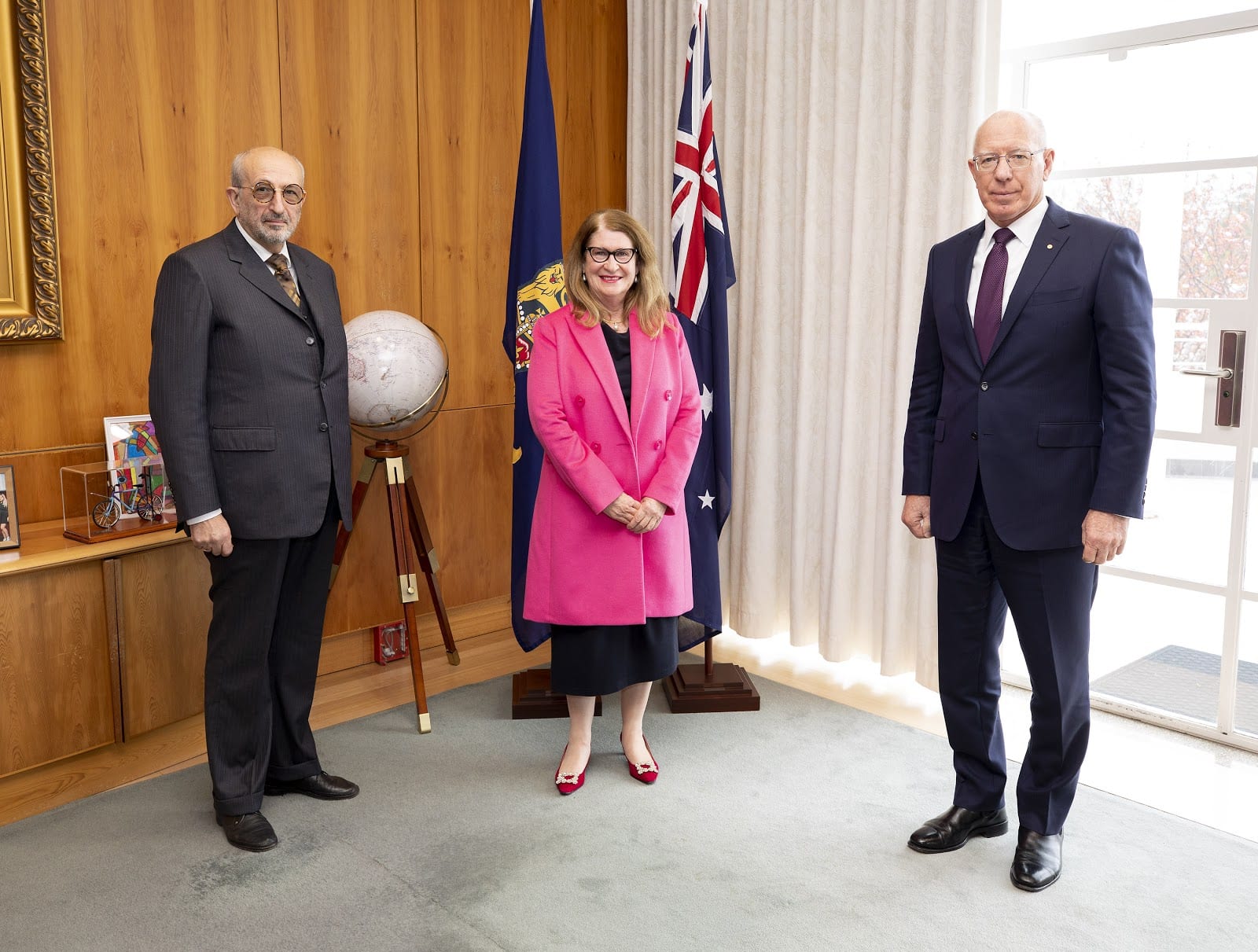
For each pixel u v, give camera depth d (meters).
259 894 2.24
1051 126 3.34
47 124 2.72
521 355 3.28
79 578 2.60
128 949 2.04
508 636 4.02
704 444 3.30
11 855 2.39
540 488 2.72
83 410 2.93
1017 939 2.10
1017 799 2.38
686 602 2.77
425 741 3.06
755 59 3.63
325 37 3.30
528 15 3.84
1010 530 2.22
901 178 3.30
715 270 3.28
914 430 2.49
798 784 2.78
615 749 3.01
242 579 2.41
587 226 2.61
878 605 3.55
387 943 2.06
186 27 3.00
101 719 2.68
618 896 2.24
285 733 2.65
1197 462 3.09
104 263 2.92
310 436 2.46
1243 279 2.95
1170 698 3.25
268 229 2.37
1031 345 2.18
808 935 2.10
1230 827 2.57
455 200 3.71
